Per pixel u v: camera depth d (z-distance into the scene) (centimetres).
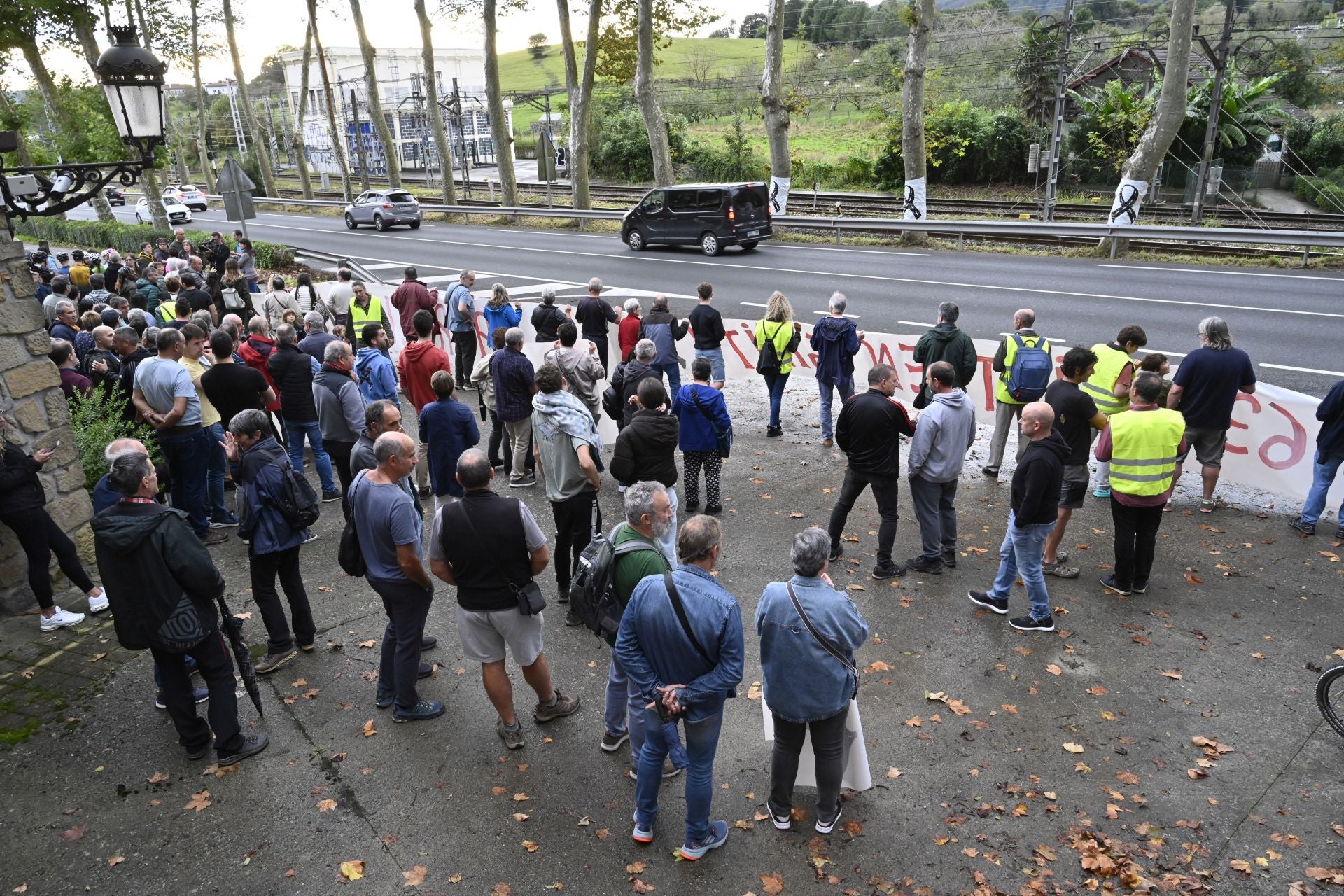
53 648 608
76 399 824
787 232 2750
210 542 774
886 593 649
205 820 440
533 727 510
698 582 379
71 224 3127
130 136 695
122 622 448
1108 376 751
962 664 556
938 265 2053
